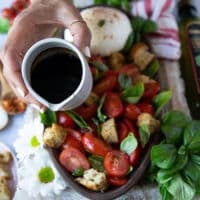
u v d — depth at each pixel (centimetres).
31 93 51
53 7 57
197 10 75
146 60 64
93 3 71
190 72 68
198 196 58
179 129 57
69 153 57
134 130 59
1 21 70
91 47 65
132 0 71
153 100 61
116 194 55
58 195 60
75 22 55
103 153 57
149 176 59
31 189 59
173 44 68
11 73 54
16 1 71
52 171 60
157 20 70
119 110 59
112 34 65
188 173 55
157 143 58
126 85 61
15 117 65
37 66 53
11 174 63
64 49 53
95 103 59
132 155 56
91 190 55
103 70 61
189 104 66
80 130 59
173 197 55
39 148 61
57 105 52
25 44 57
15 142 63
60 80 53
